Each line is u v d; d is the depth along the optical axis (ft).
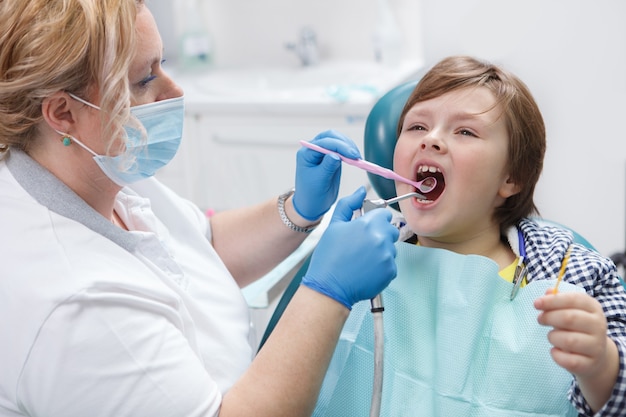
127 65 2.76
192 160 8.16
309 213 3.89
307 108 7.43
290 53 9.26
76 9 2.67
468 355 3.29
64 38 2.65
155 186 3.91
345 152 3.60
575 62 7.33
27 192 2.95
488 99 3.52
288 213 4.01
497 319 3.36
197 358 3.04
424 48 7.90
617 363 2.95
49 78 2.68
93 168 3.06
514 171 3.65
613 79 7.27
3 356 2.74
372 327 3.62
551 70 7.43
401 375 3.51
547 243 3.64
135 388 2.77
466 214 3.56
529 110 3.64
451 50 7.77
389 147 4.11
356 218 3.23
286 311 3.06
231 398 2.92
